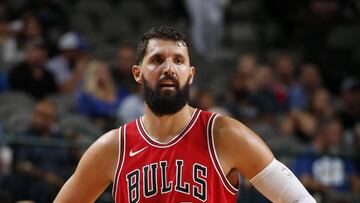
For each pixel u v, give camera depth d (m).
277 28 29.36
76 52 21.59
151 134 7.06
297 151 15.73
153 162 6.91
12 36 22.58
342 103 24.53
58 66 21.47
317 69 26.28
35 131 16.33
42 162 15.30
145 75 6.92
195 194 6.77
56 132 16.67
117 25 27.64
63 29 22.95
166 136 7.01
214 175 6.86
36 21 22.67
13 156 15.26
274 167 6.89
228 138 6.92
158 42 6.90
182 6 28.81
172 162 6.87
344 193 15.80
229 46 28.64
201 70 25.58
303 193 6.84
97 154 7.21
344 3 28.69
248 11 29.84
